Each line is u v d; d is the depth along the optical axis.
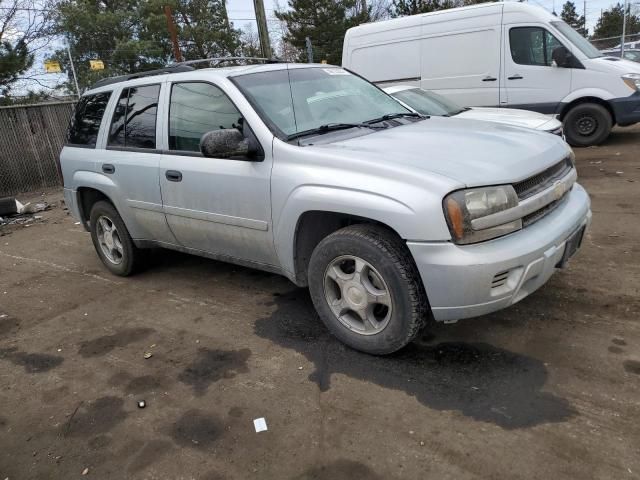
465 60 10.12
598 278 4.19
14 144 11.02
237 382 3.30
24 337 4.24
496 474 2.39
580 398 2.82
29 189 11.33
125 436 2.91
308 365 3.40
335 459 2.58
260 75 4.07
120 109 4.84
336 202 3.15
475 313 2.94
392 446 2.62
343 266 3.40
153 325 4.21
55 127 11.59
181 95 4.23
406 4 23.95
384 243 3.07
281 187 3.46
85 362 3.75
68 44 27.39
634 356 3.14
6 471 2.74
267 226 3.65
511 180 2.96
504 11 9.66
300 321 4.00
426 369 3.21
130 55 29.83
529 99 9.84
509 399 2.87
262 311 4.24
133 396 3.27
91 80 28.73
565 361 3.15
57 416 3.16
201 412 3.04
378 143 3.46
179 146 4.24
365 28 11.11
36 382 3.56
